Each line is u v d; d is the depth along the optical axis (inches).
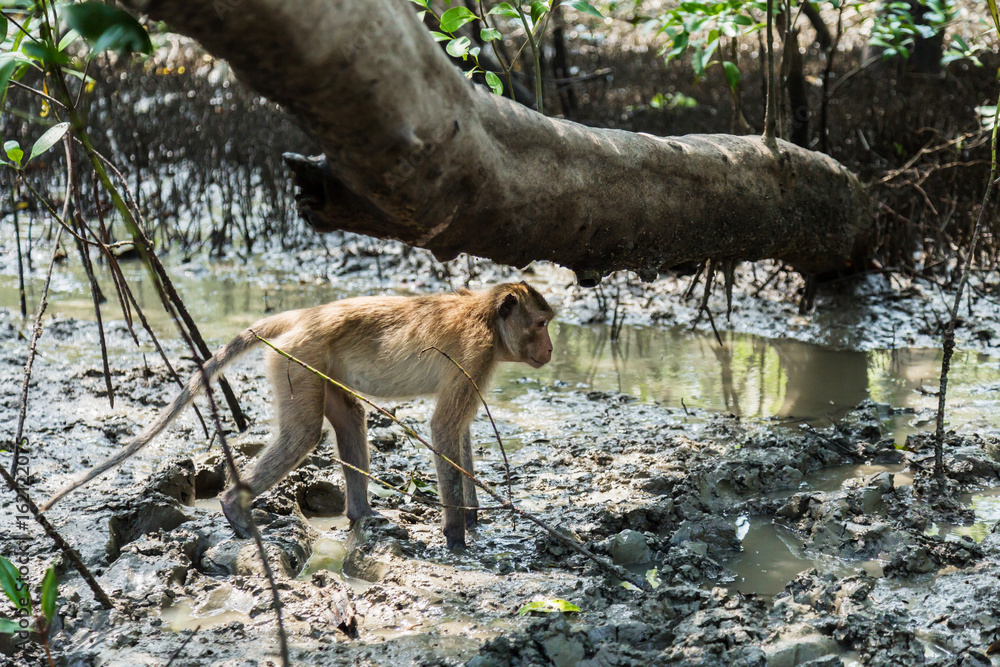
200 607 177.2
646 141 225.1
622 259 229.1
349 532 211.3
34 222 523.2
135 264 460.8
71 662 154.9
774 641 156.2
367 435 241.3
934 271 399.2
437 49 152.3
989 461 229.5
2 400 283.7
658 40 952.9
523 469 243.6
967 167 429.7
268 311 387.2
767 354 337.1
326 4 129.2
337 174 161.3
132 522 205.8
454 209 171.2
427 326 214.8
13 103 583.8
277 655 158.6
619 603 172.7
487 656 151.8
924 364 317.7
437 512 225.1
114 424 266.2
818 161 290.5
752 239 273.7
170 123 626.8
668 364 331.0
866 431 255.9
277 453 205.0
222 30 126.3
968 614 162.6
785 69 331.0
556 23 613.9
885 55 387.2
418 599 178.5
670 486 227.9
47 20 124.4
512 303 216.8
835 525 199.0
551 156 193.3
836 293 375.2
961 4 485.7
